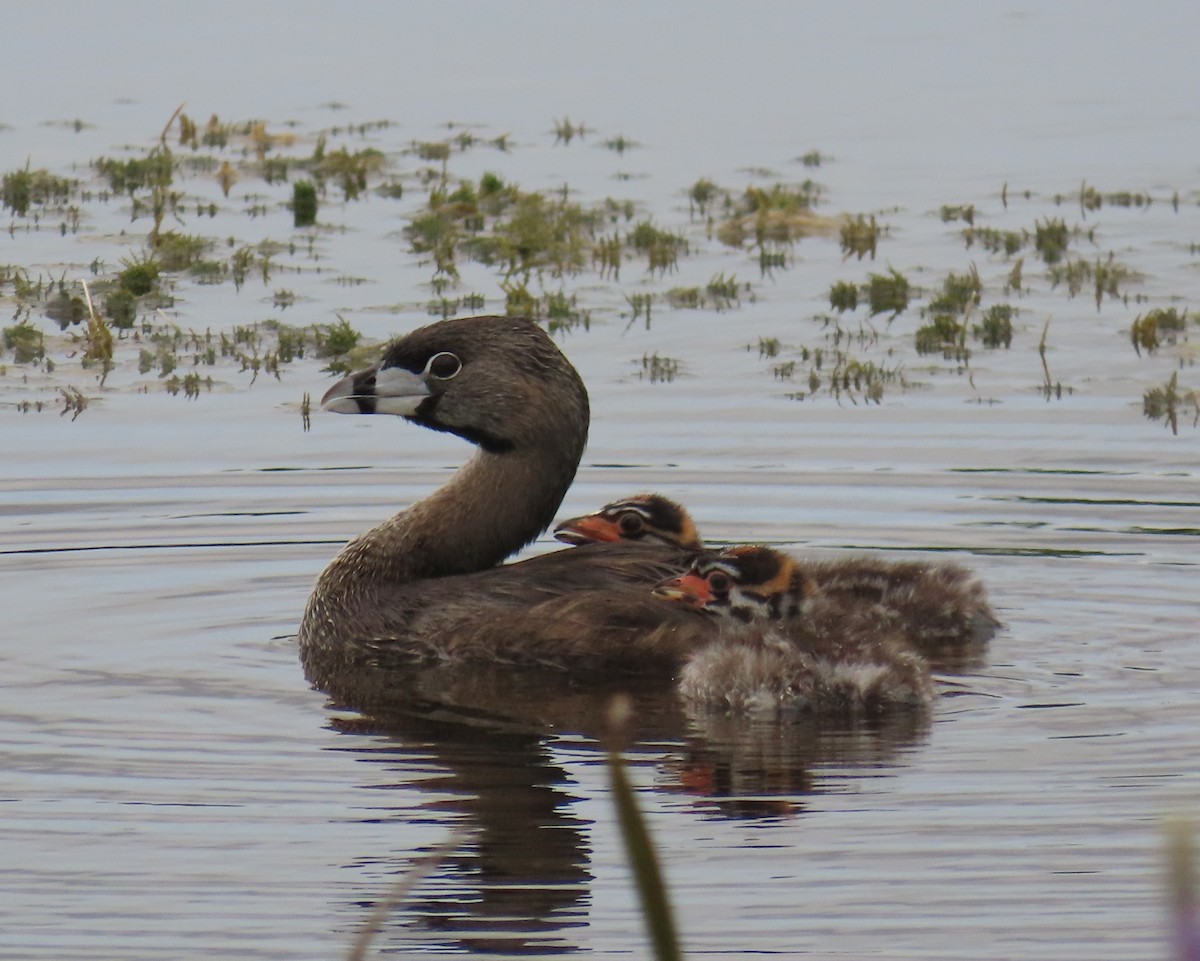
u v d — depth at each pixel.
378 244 22.84
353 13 35.12
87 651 12.09
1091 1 36.72
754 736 10.42
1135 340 19.06
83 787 9.67
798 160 27.02
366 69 31.62
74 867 8.69
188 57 31.94
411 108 29.41
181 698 11.20
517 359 12.91
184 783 9.73
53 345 19.27
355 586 12.49
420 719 10.84
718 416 17.19
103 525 14.74
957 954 7.74
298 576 13.77
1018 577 13.45
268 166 26.06
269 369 18.56
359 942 5.31
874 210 24.58
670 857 8.69
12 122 28.02
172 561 13.98
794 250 22.69
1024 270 21.83
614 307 20.44
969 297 20.58
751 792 9.50
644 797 9.47
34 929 8.09
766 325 19.86
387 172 26.06
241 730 10.62
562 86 30.95
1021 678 11.39
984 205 24.77
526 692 11.40
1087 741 10.19
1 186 24.80
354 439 16.84
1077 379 18.12
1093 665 11.64
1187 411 17.16
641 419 17.09
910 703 10.77
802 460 16.11
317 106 29.41
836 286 20.53
